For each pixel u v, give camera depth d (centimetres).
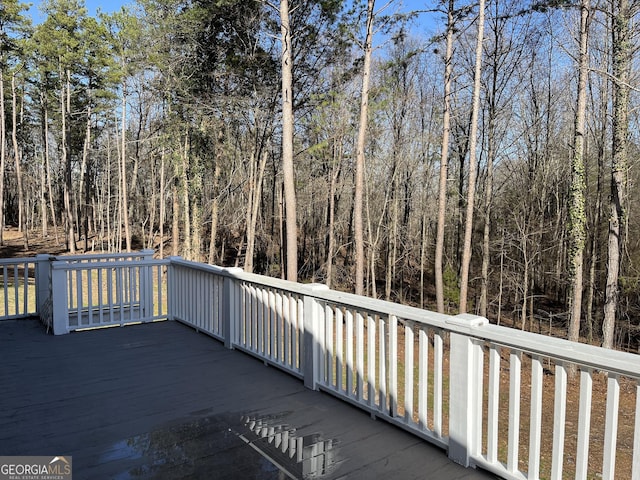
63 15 2130
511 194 2047
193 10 1540
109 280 500
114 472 211
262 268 2428
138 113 2427
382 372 270
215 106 1692
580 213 1330
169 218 3067
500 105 1925
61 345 429
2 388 320
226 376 349
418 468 218
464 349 219
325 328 315
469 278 2134
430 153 2109
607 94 1666
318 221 2570
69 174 2700
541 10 1359
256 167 1898
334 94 1530
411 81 2039
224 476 208
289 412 282
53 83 2503
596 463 655
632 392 998
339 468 217
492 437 213
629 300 1711
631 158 1645
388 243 2222
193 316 498
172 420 270
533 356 192
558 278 1898
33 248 2709
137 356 398
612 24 1321
